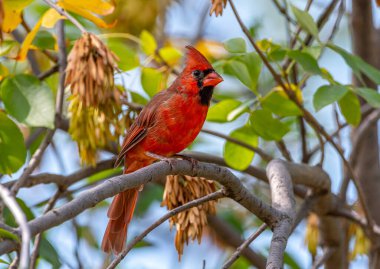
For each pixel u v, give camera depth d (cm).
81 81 777
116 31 1202
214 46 1297
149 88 1040
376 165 1200
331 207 1020
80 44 780
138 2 1200
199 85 869
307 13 920
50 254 930
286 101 943
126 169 905
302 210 977
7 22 816
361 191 980
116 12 1193
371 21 1177
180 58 1130
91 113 872
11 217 889
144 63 1055
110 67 783
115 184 625
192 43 1347
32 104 851
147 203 1342
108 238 812
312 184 942
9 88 855
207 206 795
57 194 1010
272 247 698
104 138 894
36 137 1149
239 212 1362
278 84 979
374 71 916
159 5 1226
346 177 1128
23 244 464
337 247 1095
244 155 1026
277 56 916
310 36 1055
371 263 1116
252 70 902
